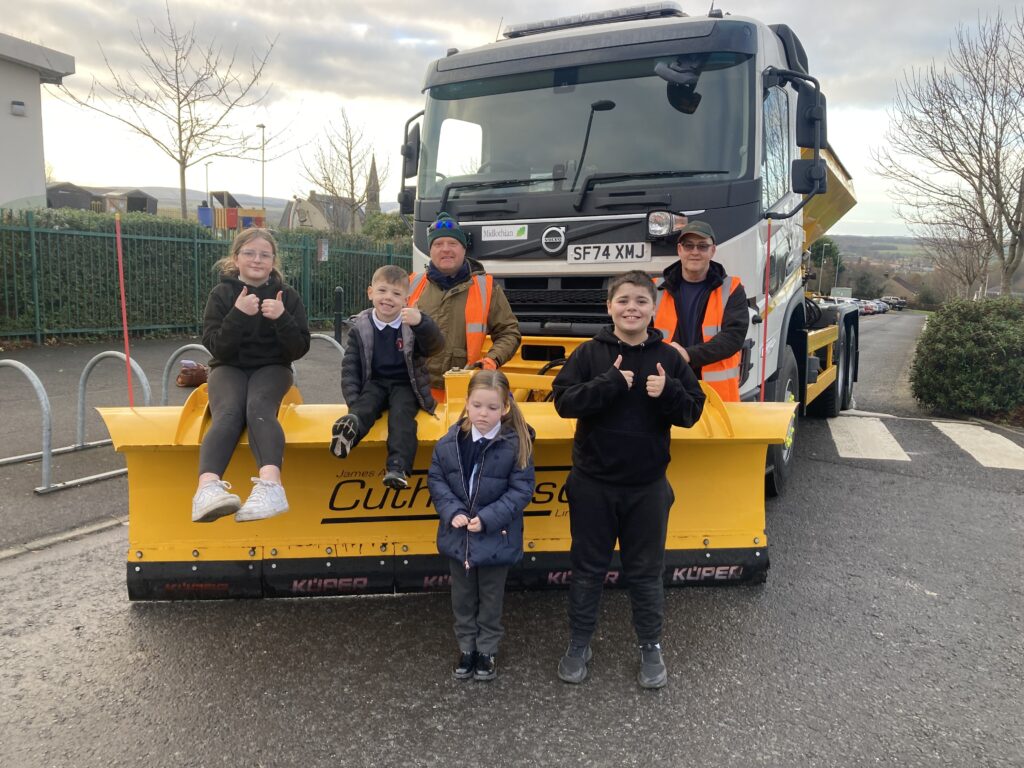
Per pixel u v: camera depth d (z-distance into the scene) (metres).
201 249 14.90
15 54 17.86
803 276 6.82
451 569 3.24
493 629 3.25
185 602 3.90
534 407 3.80
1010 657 3.46
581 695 3.13
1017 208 13.22
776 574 4.37
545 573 3.78
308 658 3.38
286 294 3.62
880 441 7.97
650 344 3.14
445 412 3.66
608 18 5.74
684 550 3.82
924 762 2.70
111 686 3.13
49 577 4.18
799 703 3.07
